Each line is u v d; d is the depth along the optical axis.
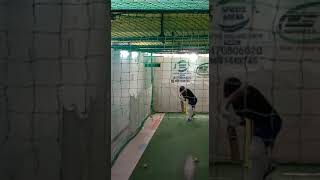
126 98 9.42
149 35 8.77
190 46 10.29
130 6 6.36
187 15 7.32
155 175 6.74
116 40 8.98
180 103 16.12
